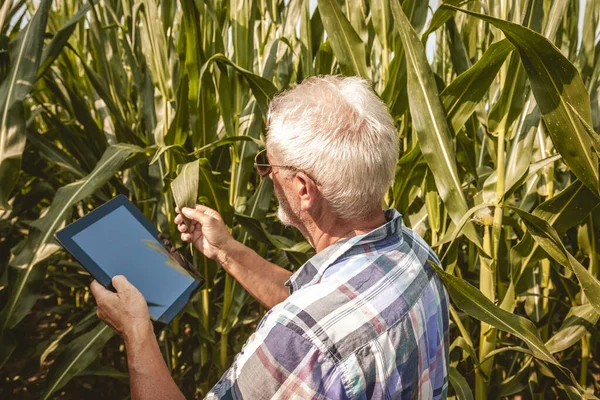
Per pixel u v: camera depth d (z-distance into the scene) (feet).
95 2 6.97
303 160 2.96
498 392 6.35
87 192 5.30
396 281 2.94
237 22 5.78
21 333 6.48
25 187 8.54
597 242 6.20
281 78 7.41
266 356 2.66
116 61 7.70
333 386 2.60
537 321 7.03
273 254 8.84
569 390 5.24
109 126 7.55
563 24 6.42
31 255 5.08
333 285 2.82
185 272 4.05
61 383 5.12
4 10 5.82
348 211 3.01
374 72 7.77
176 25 8.48
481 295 4.44
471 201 7.64
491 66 4.66
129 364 3.19
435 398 3.21
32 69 5.20
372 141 2.93
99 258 3.66
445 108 4.92
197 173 4.57
